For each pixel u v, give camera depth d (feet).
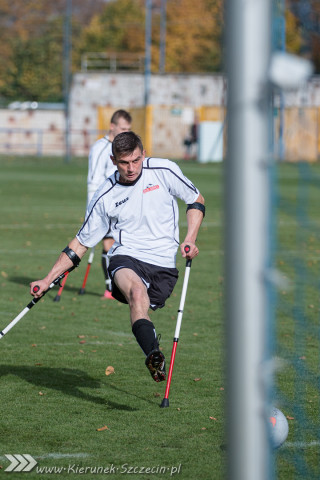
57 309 75.51
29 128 419.54
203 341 63.05
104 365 55.26
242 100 18.29
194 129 374.22
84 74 402.11
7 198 195.83
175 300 80.94
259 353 18.88
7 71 460.96
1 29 464.24
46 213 163.84
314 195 204.23
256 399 18.90
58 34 470.39
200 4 448.24
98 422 42.86
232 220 18.70
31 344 61.11
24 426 42.09
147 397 47.70
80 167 327.67
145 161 46.91
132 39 473.26
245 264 18.70
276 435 35.32
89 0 511.81
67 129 358.64
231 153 18.57
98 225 46.42
